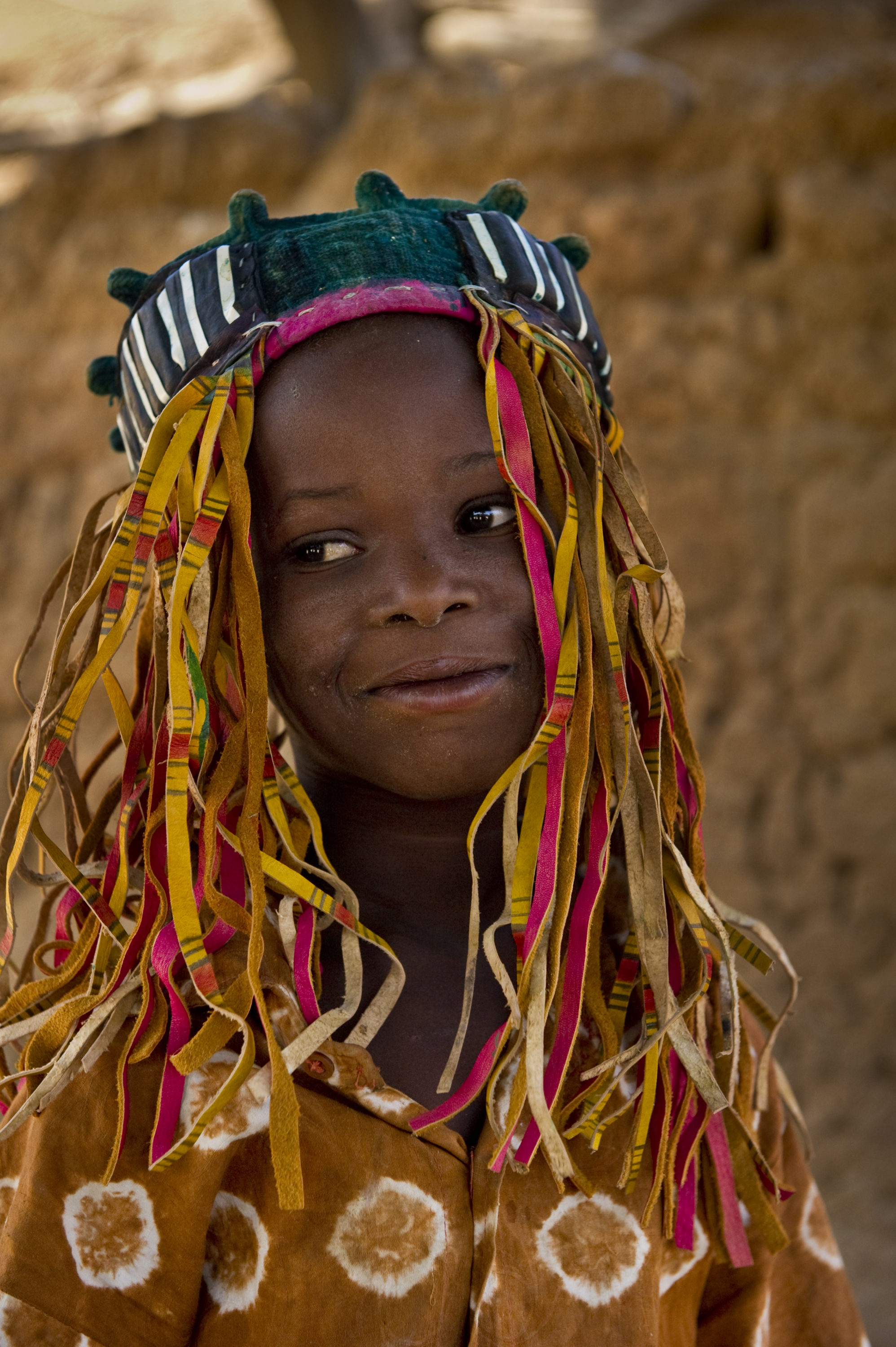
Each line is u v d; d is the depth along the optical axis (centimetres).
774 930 449
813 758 454
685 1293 111
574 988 102
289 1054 93
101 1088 96
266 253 100
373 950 106
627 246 462
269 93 587
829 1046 438
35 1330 95
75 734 112
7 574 532
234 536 96
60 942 105
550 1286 101
